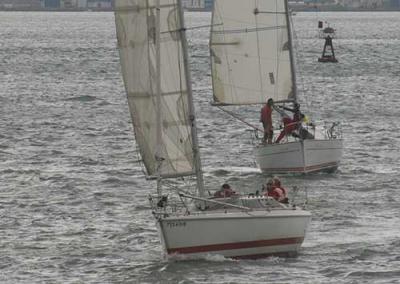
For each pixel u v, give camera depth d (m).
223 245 111.06
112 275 110.19
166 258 111.31
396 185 160.00
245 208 111.50
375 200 147.50
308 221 114.38
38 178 168.00
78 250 121.00
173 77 113.81
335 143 171.75
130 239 125.88
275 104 176.88
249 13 175.75
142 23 113.75
